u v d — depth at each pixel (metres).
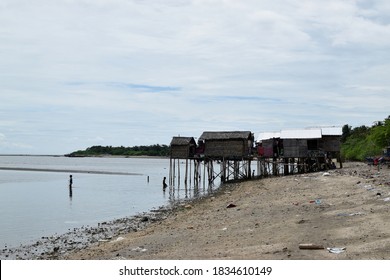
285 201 34.66
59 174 110.31
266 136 73.75
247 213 30.75
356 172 54.19
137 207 47.75
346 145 109.25
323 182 46.56
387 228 19.95
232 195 50.38
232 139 71.00
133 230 31.69
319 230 21.16
